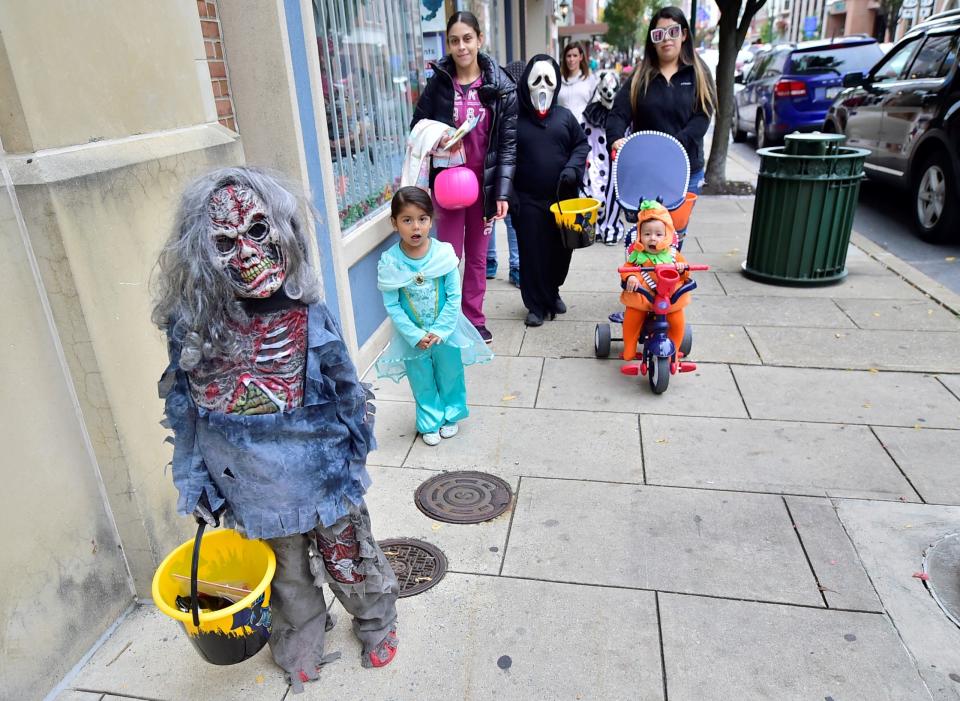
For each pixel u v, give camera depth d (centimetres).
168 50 256
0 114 195
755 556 271
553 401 404
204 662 233
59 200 203
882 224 795
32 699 215
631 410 389
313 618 223
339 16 438
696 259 663
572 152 484
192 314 165
